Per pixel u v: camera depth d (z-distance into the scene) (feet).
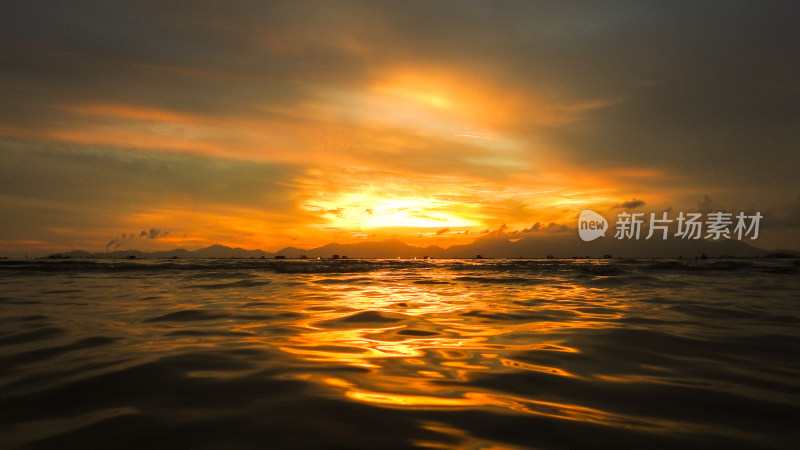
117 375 13.29
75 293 41.60
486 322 24.89
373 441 8.61
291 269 99.25
